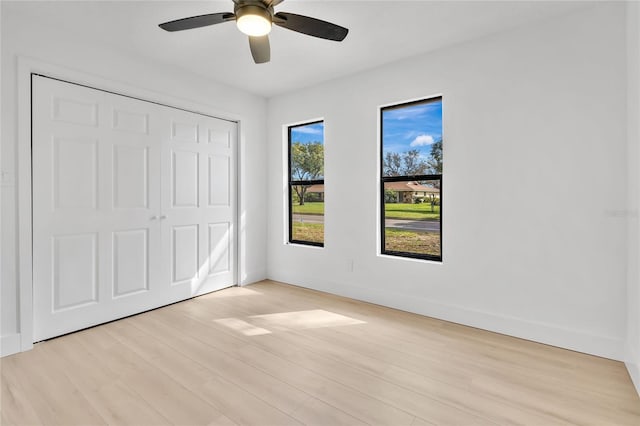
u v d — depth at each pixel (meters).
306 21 1.86
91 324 2.69
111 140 2.78
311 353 2.26
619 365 2.08
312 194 3.89
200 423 1.57
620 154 2.11
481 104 2.63
